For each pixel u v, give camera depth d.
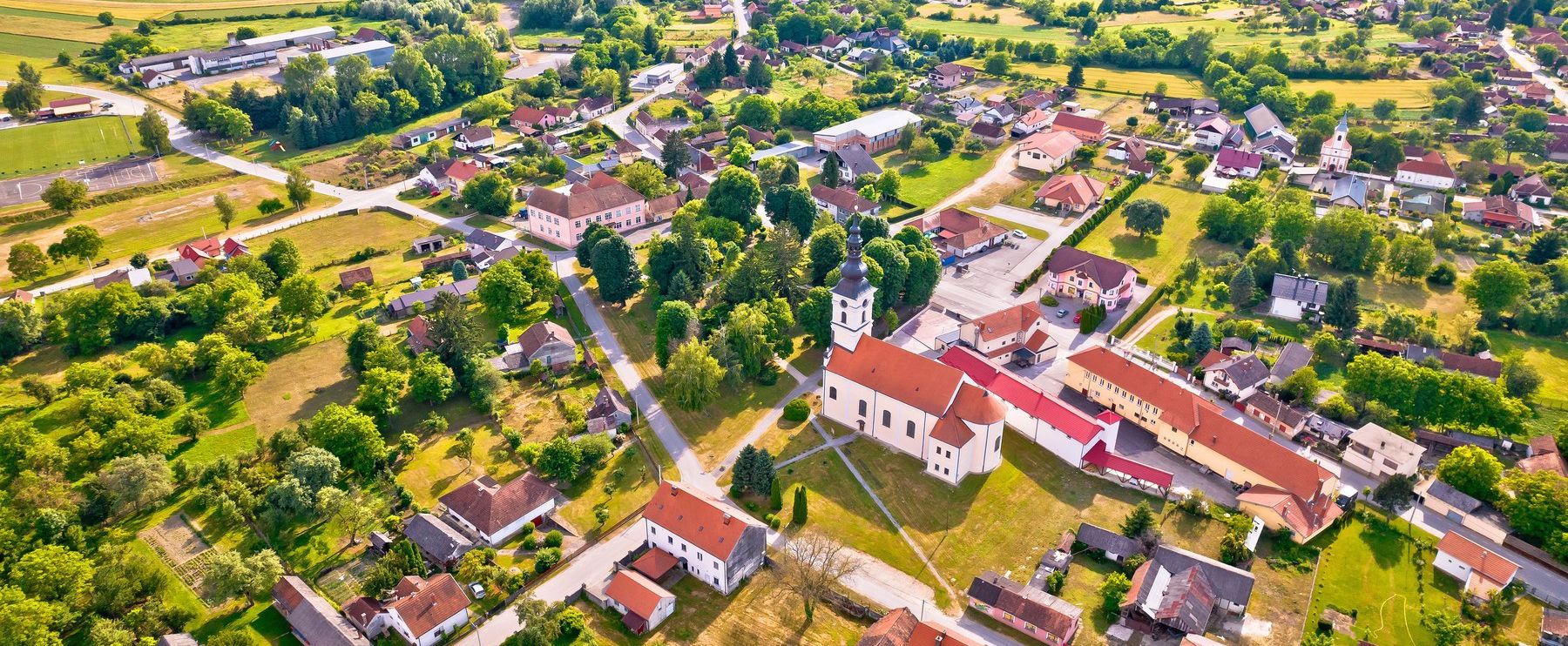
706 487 156.75
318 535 144.50
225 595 128.50
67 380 177.75
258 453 160.00
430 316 193.50
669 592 131.25
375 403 167.25
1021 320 195.75
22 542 136.88
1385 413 170.00
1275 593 132.25
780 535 146.25
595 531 146.25
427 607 125.81
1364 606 130.25
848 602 131.75
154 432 159.62
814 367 193.00
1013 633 127.88
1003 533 146.00
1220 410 164.50
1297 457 148.62
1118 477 157.12
